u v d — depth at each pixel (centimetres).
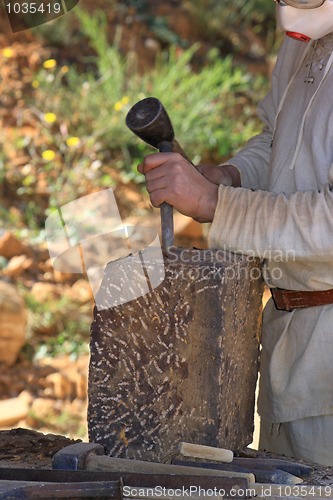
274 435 313
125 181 844
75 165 852
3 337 685
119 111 886
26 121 870
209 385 267
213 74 958
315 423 299
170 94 919
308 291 294
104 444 273
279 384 303
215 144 923
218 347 265
